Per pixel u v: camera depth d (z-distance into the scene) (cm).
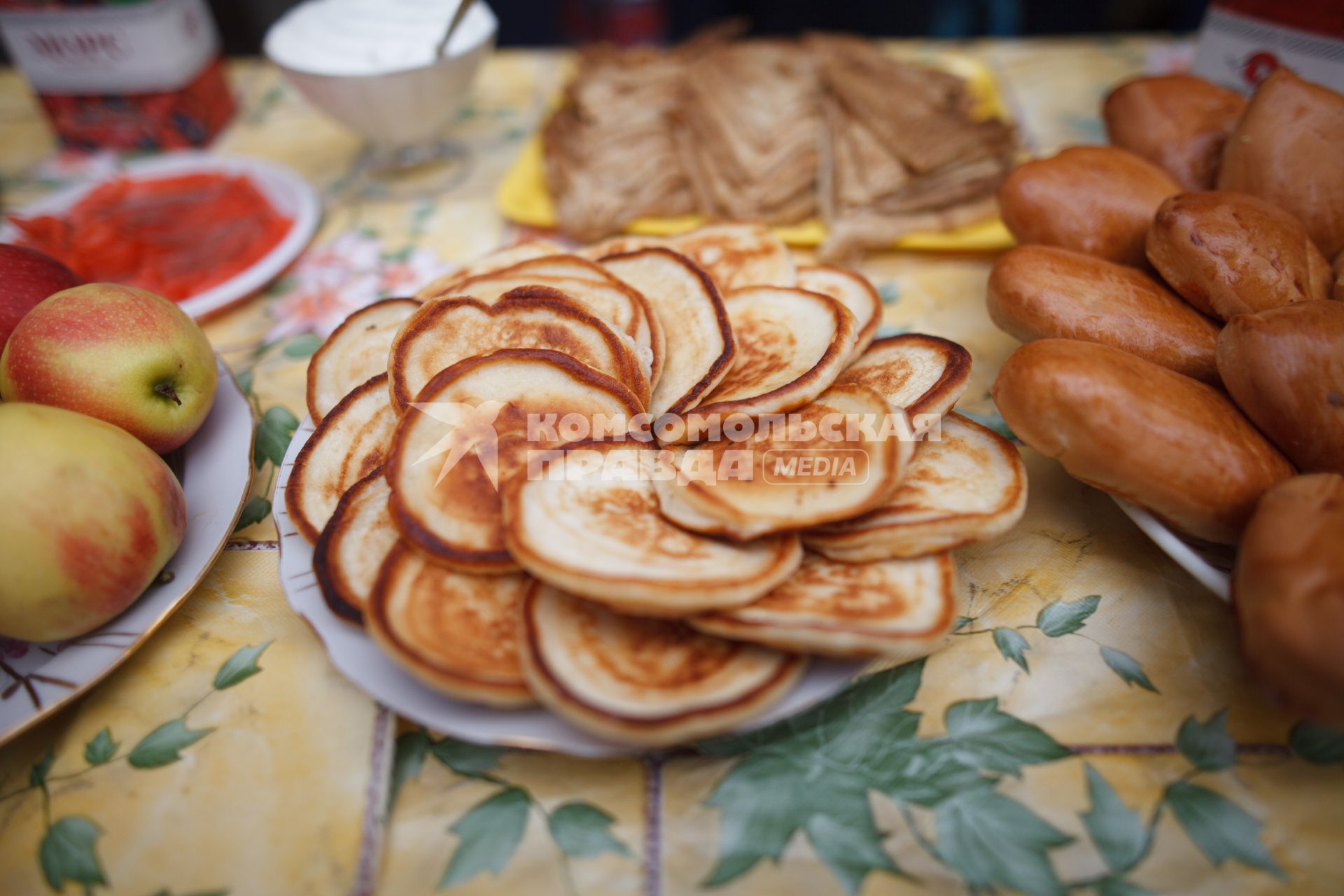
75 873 29
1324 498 28
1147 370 32
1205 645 33
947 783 30
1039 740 31
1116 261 42
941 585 30
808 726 32
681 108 62
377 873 29
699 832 29
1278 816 29
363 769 31
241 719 32
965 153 53
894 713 32
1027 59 74
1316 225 39
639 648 29
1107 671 32
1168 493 31
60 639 33
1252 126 40
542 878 29
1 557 30
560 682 28
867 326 39
